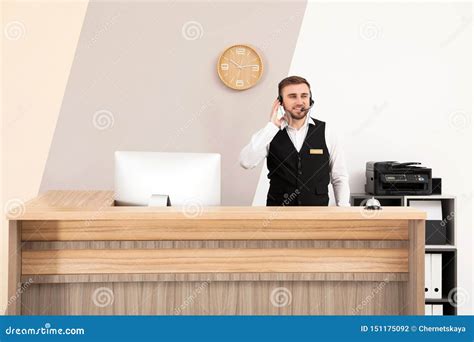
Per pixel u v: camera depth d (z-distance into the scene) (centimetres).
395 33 525
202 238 264
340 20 524
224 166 527
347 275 266
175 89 525
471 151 527
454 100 526
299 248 265
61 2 520
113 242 262
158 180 307
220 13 523
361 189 527
